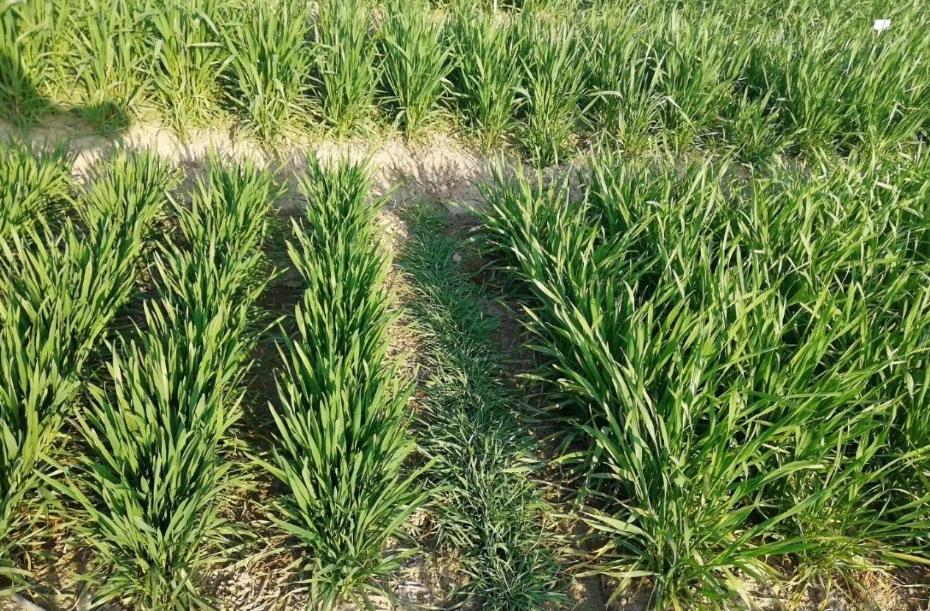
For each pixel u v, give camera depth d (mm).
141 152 3482
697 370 2529
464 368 3041
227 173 3383
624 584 2359
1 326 2529
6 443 2090
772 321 2744
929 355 2717
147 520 2107
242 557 2311
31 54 3674
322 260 2963
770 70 4922
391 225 3861
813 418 2578
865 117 4625
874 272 3344
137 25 3828
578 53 4645
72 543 2188
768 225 3424
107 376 2676
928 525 2379
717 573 2420
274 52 3896
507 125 4461
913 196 3805
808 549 2373
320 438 2252
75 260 2723
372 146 4215
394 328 3211
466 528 2471
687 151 4578
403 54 4082
